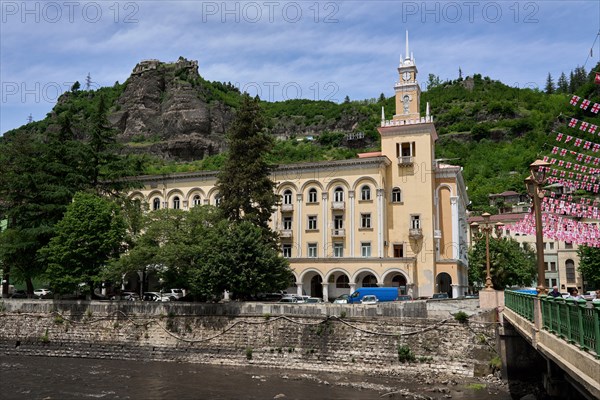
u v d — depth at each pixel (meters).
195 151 166.50
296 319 42.38
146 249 48.66
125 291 70.81
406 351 38.28
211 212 53.94
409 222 62.78
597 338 11.95
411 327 38.81
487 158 162.50
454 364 36.91
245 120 57.03
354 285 60.12
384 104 195.25
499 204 132.25
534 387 32.12
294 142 174.75
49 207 55.91
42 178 57.69
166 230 50.69
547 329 18.75
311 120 192.38
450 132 188.38
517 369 33.72
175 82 189.50
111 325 48.75
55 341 50.25
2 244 54.97
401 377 37.28
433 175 64.31
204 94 189.12
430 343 38.03
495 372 35.50
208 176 69.81
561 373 22.38
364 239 62.31
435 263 61.78
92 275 51.75
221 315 45.12
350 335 40.44
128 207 57.88
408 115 65.88
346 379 37.00
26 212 57.16
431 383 34.84
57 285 51.41
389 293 53.72
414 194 63.19
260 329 43.47
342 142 169.50
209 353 44.56
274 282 47.94
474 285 88.25
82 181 59.75
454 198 64.25
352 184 63.50
